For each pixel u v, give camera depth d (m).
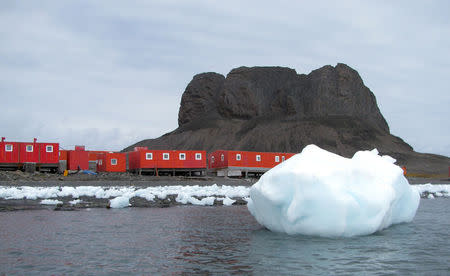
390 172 11.60
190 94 155.25
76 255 8.79
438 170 101.00
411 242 10.22
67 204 18.36
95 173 39.91
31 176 33.47
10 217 14.30
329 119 128.12
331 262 8.29
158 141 136.00
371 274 7.51
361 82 148.62
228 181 37.62
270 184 10.75
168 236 11.07
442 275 7.47
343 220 10.23
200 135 130.75
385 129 146.12
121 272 7.57
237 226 12.85
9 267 7.80
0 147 36.81
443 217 15.66
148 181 34.75
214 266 8.02
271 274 7.48
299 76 156.00
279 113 138.25
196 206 18.97
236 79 150.00
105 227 12.44
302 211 10.28
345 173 10.38
